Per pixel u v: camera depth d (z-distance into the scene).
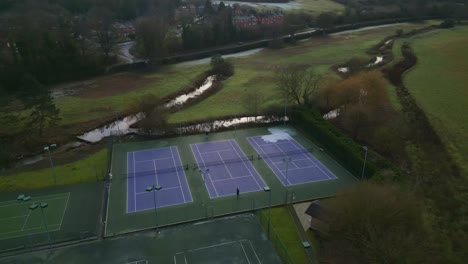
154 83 124.75
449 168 69.50
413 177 66.56
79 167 71.38
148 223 54.62
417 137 81.81
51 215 56.53
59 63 127.62
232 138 83.25
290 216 56.09
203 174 68.00
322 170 69.44
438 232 52.19
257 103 100.44
